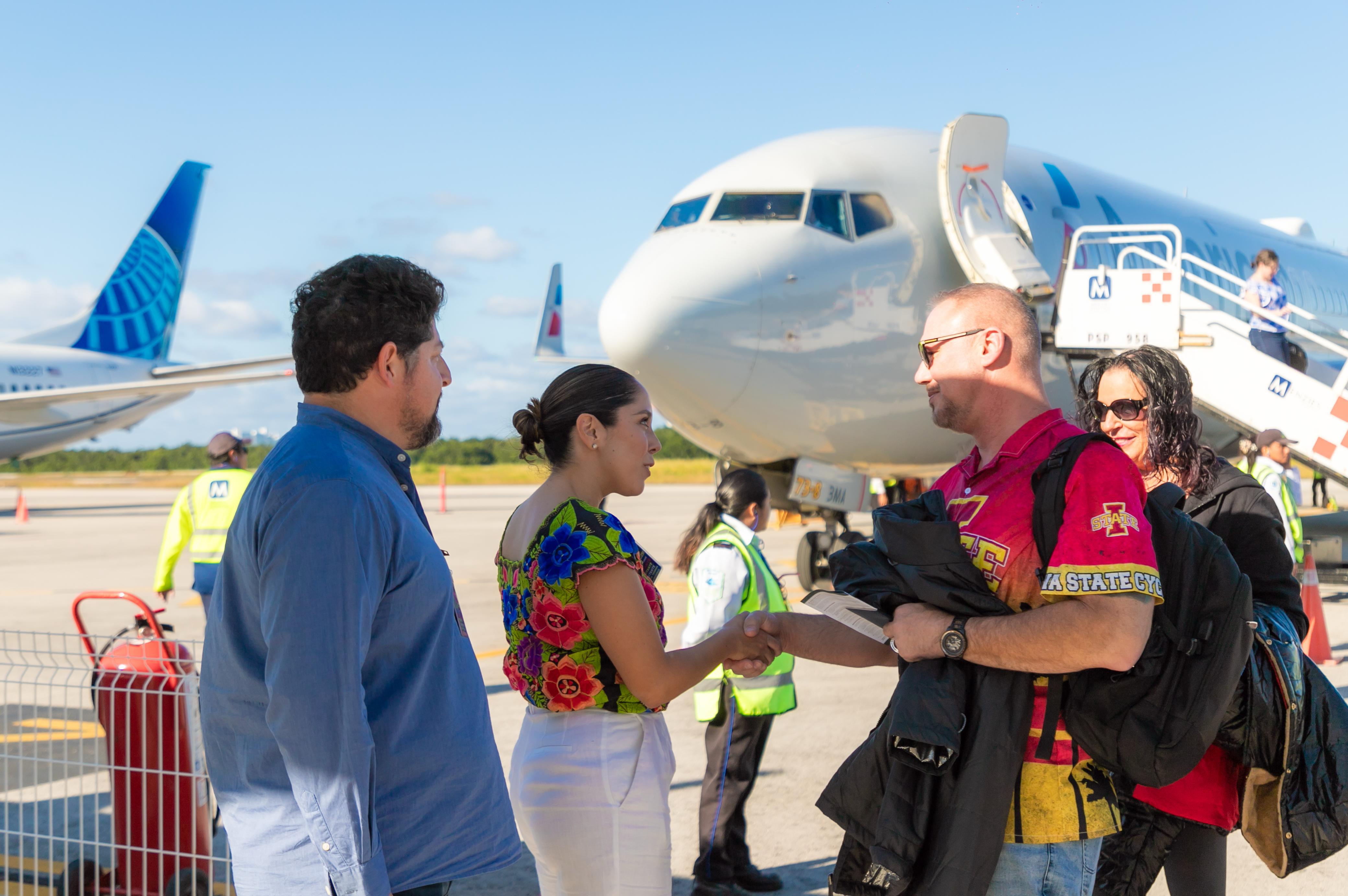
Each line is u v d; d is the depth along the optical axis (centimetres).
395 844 175
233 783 176
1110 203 1112
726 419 867
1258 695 221
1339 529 1068
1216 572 187
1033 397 197
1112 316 847
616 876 209
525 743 221
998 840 177
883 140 987
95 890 329
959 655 181
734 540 364
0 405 2447
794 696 365
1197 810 241
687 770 527
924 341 202
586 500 224
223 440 644
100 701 325
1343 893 372
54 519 2653
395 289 184
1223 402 869
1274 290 948
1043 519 179
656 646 204
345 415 185
